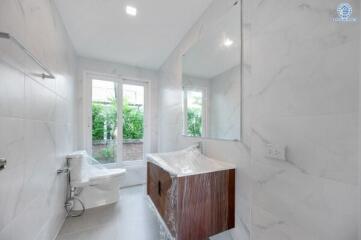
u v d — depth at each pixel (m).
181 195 1.08
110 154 2.91
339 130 0.66
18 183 0.90
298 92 0.81
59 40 1.67
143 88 3.18
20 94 0.91
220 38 1.42
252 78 1.09
